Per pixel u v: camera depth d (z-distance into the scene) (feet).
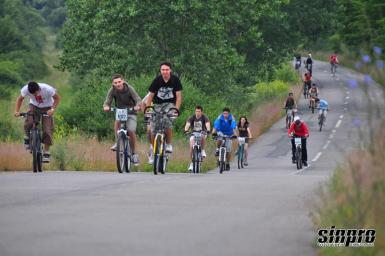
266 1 467.93
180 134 312.09
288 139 353.72
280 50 530.27
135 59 414.62
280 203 72.43
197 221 59.93
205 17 418.92
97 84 354.95
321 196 61.67
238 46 505.25
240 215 63.72
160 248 47.96
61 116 330.75
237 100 433.89
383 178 49.67
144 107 131.44
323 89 583.17
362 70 54.54
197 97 346.54
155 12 412.77
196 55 418.10
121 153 132.67
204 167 227.61
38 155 134.82
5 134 294.05
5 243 49.08
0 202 72.49
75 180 103.14
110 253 46.11
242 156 248.32
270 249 48.26
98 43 429.79
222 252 47.01
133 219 60.70
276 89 559.79
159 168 130.82
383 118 53.83
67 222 58.75
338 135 358.64
